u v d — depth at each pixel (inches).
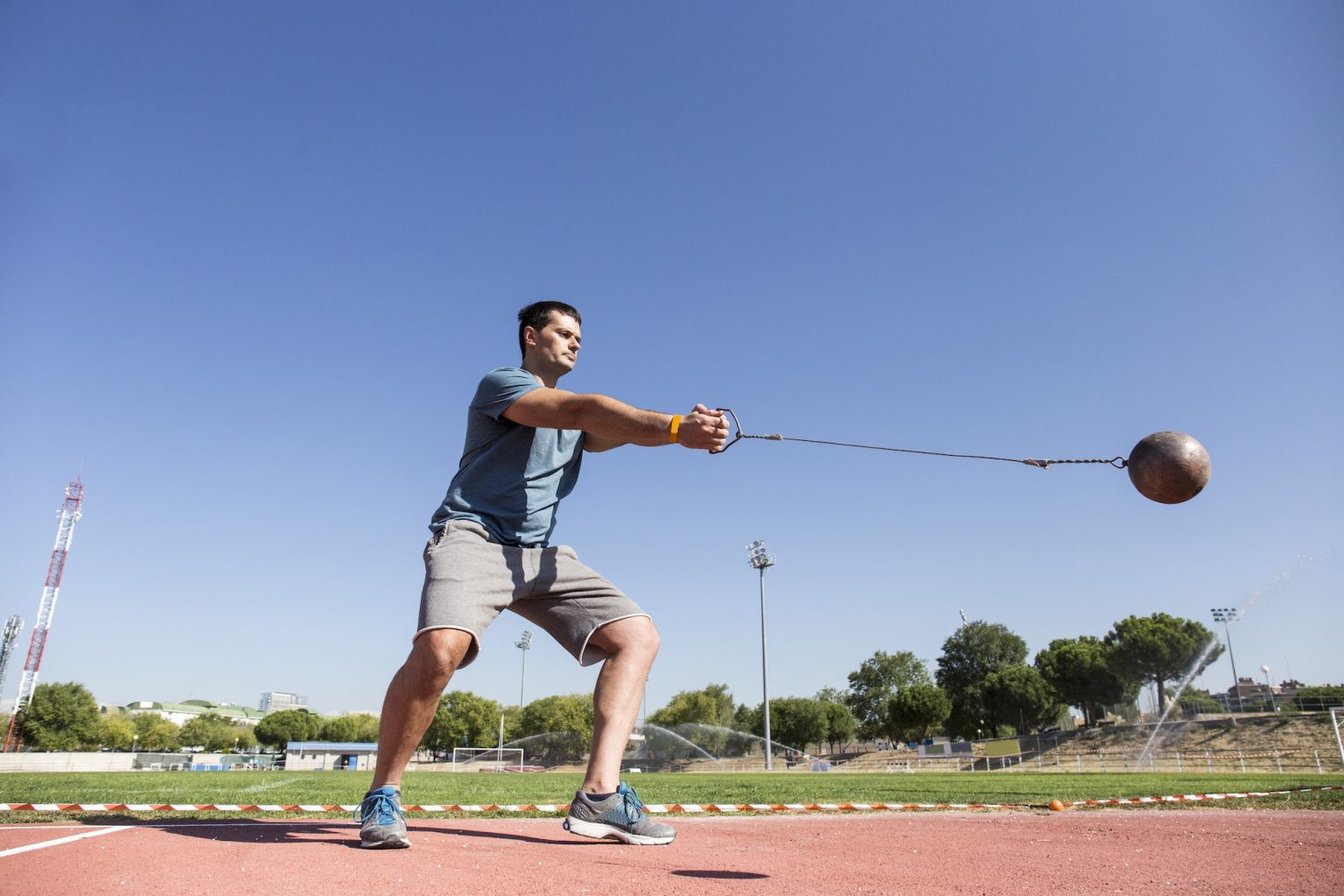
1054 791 467.5
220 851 100.6
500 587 121.2
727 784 629.9
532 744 2923.2
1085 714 2278.5
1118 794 411.5
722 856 114.6
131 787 423.2
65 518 2476.6
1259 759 1462.8
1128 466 138.1
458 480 128.6
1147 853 125.5
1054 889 88.0
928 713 2514.8
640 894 79.3
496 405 126.0
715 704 3078.2
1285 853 125.2
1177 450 131.8
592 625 130.2
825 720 2878.9
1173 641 2113.7
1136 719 2176.4
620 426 117.7
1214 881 94.7
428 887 80.0
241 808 231.6
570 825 123.7
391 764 114.5
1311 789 394.9
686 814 261.6
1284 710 1764.3
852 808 281.6
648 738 2871.6
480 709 3016.7
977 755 2142.0
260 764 2279.8
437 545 122.4
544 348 140.4
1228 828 178.7
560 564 131.5
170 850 101.0
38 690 2484.0
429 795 356.8
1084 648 2283.5
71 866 86.4
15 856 93.4
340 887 78.2
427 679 112.1
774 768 2544.3
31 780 528.4
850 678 3169.3
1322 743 1510.8
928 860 114.3
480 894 77.0
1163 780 675.4
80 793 323.3
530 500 129.3
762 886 87.0
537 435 131.1
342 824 162.7
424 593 118.5
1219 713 1942.7
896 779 870.4
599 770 125.1
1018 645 2822.3
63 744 2461.9
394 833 108.9
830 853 122.3
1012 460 143.3
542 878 88.4
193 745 3954.2
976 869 105.0
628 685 128.8
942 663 2849.4
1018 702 2327.8
